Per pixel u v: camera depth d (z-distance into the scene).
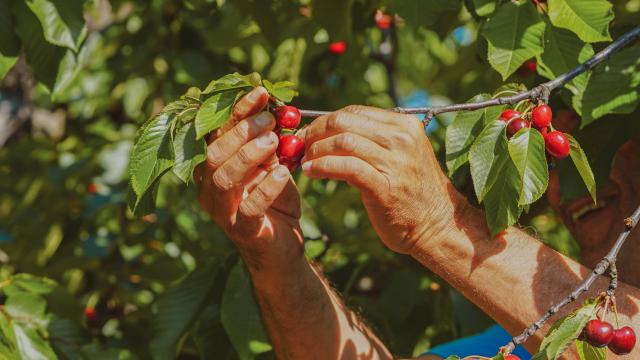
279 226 1.79
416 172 1.54
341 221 3.08
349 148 1.50
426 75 5.02
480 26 2.03
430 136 3.54
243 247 1.77
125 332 2.97
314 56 3.21
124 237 3.40
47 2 2.00
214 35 3.17
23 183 4.05
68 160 3.90
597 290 1.57
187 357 2.85
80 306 2.32
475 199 2.01
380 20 3.22
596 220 2.13
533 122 1.54
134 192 1.53
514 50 1.80
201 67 3.25
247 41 3.13
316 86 3.32
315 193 3.46
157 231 3.53
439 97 5.16
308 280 1.93
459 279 1.61
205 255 3.07
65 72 2.08
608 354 1.55
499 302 1.60
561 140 1.50
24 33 2.04
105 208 3.62
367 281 3.01
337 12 2.44
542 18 1.89
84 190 3.81
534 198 1.47
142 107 3.55
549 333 1.38
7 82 4.33
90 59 3.84
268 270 1.83
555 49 1.85
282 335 1.99
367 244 2.92
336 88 3.43
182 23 3.40
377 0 2.63
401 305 2.83
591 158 2.00
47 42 2.05
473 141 1.62
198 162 1.47
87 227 3.64
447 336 2.93
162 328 2.29
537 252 1.60
